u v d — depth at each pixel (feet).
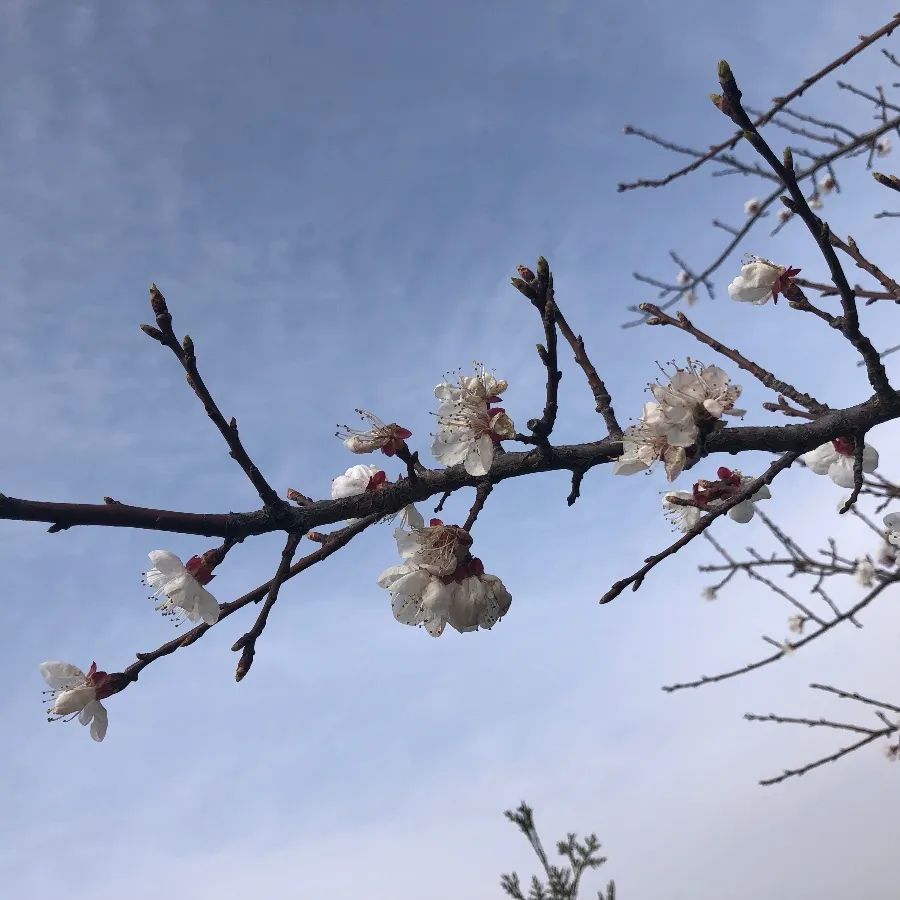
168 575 0.98
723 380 1.02
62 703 1.01
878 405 1.06
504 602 1.02
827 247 0.98
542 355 0.92
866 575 1.65
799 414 1.16
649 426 1.02
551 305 0.89
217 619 0.98
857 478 1.07
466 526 1.03
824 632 1.62
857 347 1.05
